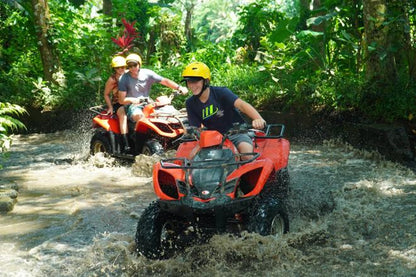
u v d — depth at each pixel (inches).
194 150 188.7
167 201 171.5
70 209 241.3
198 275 162.9
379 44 335.0
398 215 208.1
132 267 170.9
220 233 179.3
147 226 173.0
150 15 709.3
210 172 175.0
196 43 779.4
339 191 243.4
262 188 188.2
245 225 183.2
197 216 171.2
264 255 168.9
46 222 227.9
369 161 307.1
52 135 496.4
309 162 313.4
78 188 281.9
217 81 486.0
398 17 335.0
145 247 171.9
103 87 534.0
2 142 283.7
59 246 195.6
